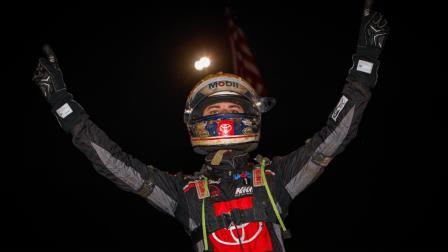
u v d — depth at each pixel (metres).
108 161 2.32
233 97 2.65
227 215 2.36
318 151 2.35
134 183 2.39
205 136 2.58
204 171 2.56
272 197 2.40
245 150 2.64
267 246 2.34
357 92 2.25
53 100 2.35
